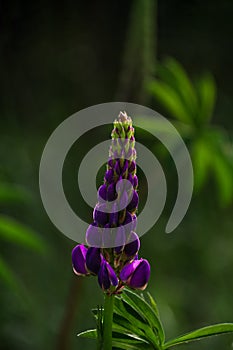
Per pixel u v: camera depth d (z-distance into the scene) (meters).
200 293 11.80
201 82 6.57
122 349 3.53
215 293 11.90
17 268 10.88
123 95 6.73
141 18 6.47
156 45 16.88
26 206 11.27
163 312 10.67
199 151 6.58
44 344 9.62
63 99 15.12
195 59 17.00
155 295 11.22
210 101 6.53
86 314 10.05
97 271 3.19
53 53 15.54
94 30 16.16
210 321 11.46
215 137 6.53
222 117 15.44
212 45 17.09
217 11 17.20
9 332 9.54
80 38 15.96
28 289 10.65
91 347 9.88
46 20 15.58
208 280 12.10
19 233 6.48
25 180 11.62
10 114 14.04
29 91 14.85
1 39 14.96
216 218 13.16
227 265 12.37
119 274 3.19
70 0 15.88
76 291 6.37
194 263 12.37
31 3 15.34
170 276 12.06
